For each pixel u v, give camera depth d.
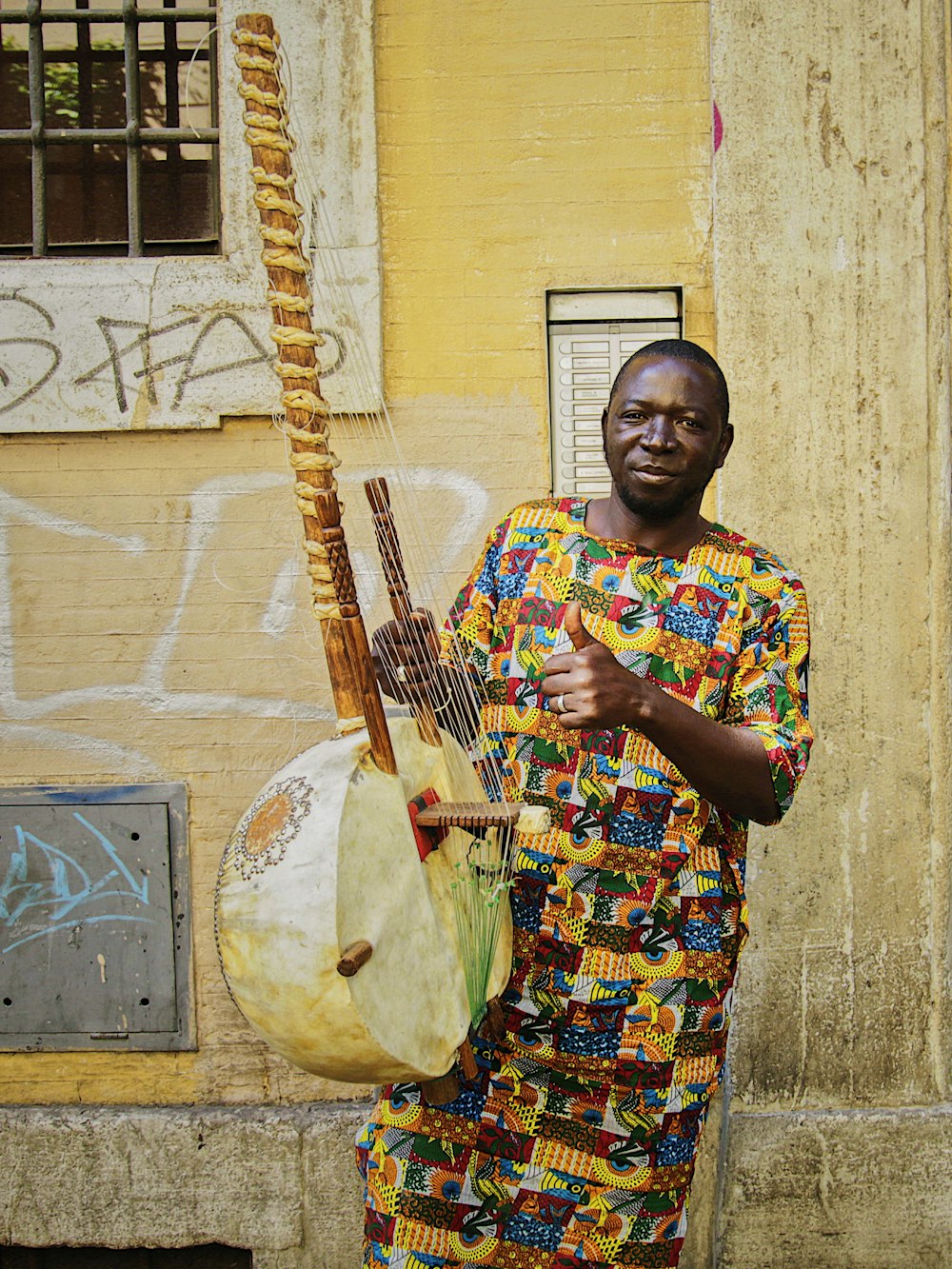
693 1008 2.05
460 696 2.05
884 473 2.76
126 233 2.95
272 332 1.70
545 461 2.81
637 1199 2.06
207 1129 2.80
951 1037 2.83
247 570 2.82
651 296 2.82
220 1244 2.87
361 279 2.74
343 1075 1.71
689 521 2.11
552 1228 2.06
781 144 2.73
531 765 2.06
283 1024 1.63
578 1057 2.04
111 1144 2.81
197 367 2.77
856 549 2.77
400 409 2.80
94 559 2.83
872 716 2.79
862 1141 2.80
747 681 2.05
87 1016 2.85
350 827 1.64
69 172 2.95
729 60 2.73
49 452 2.82
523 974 2.04
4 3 2.93
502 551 2.20
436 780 1.92
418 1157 2.07
